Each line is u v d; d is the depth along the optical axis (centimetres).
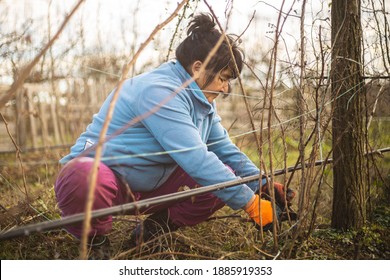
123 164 182
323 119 212
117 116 185
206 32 185
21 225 218
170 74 187
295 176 297
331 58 201
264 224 187
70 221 134
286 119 213
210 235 220
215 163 178
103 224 175
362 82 208
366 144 216
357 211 213
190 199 198
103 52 462
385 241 211
